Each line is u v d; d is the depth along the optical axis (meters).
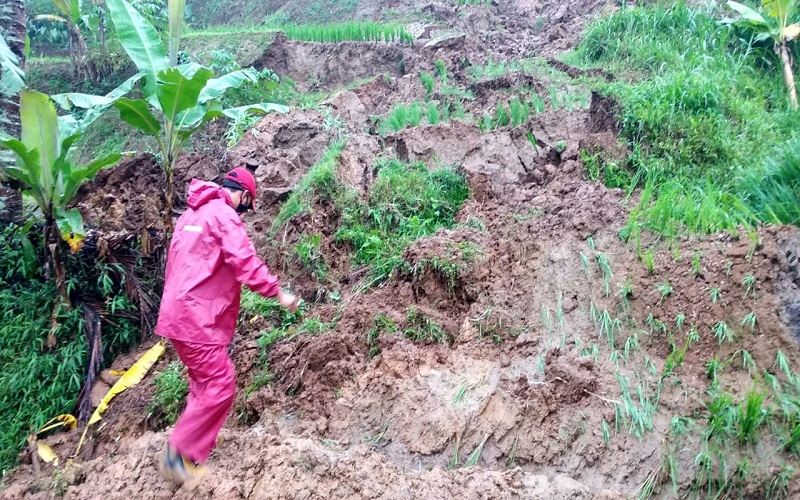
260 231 6.09
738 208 4.77
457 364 4.29
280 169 6.77
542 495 3.33
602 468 3.56
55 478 3.96
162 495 3.62
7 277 5.76
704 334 3.97
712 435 3.52
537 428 3.77
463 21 11.84
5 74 5.50
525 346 4.29
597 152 5.96
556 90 7.98
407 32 10.99
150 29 5.82
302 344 4.67
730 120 6.38
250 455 3.84
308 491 3.47
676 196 5.08
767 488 3.30
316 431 4.06
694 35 8.56
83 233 5.29
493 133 6.70
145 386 4.90
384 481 3.52
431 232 5.68
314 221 5.79
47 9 15.52
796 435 3.37
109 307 5.54
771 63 8.01
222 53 9.84
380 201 5.92
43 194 5.24
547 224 5.01
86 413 4.92
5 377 5.16
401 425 3.97
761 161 5.55
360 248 5.58
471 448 3.79
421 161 6.61
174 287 3.57
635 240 4.59
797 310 3.85
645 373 3.93
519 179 6.18
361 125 8.01
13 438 4.86
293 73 10.84
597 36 9.15
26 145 5.11
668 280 4.27
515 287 4.69
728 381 3.77
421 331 4.54
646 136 6.05
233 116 5.73
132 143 9.31
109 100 5.52
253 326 5.09
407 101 8.84
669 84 6.55
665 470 3.44
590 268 4.55
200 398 3.59
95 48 11.98
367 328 4.63
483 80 8.76
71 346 5.32
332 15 14.82
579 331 4.27
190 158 7.00
